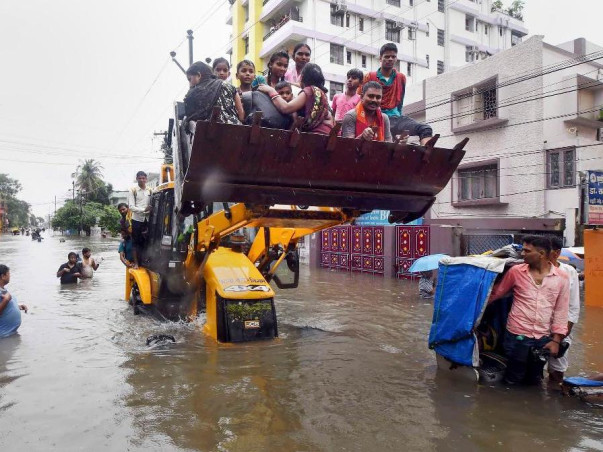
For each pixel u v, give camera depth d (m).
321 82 4.85
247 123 4.89
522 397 4.75
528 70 15.59
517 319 5.05
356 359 6.05
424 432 3.93
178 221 7.56
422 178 4.82
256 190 4.33
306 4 29.75
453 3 36.16
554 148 15.21
